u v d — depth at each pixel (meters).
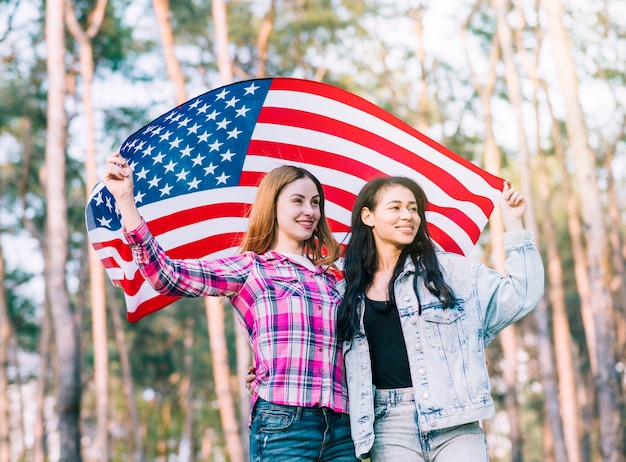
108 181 3.41
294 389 3.44
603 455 14.20
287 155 4.74
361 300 3.59
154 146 4.54
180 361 31.36
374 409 3.46
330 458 3.46
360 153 4.73
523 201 3.56
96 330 19.83
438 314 3.49
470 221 4.47
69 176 21.58
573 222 21.91
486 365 3.46
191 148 4.62
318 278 3.73
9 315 26.91
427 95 20.61
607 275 14.20
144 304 4.34
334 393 3.50
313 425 3.43
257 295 3.59
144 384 31.28
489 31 19.97
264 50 19.31
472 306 3.52
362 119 4.68
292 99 4.66
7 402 23.45
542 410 31.72
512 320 3.50
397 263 3.63
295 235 3.83
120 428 37.25
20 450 33.59
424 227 3.68
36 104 19.48
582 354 29.80
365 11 19.91
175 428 37.66
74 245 24.52
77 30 17.81
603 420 14.23
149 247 3.41
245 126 4.71
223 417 15.34
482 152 21.39
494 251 17.62
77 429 12.54
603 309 14.30
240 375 17.45
